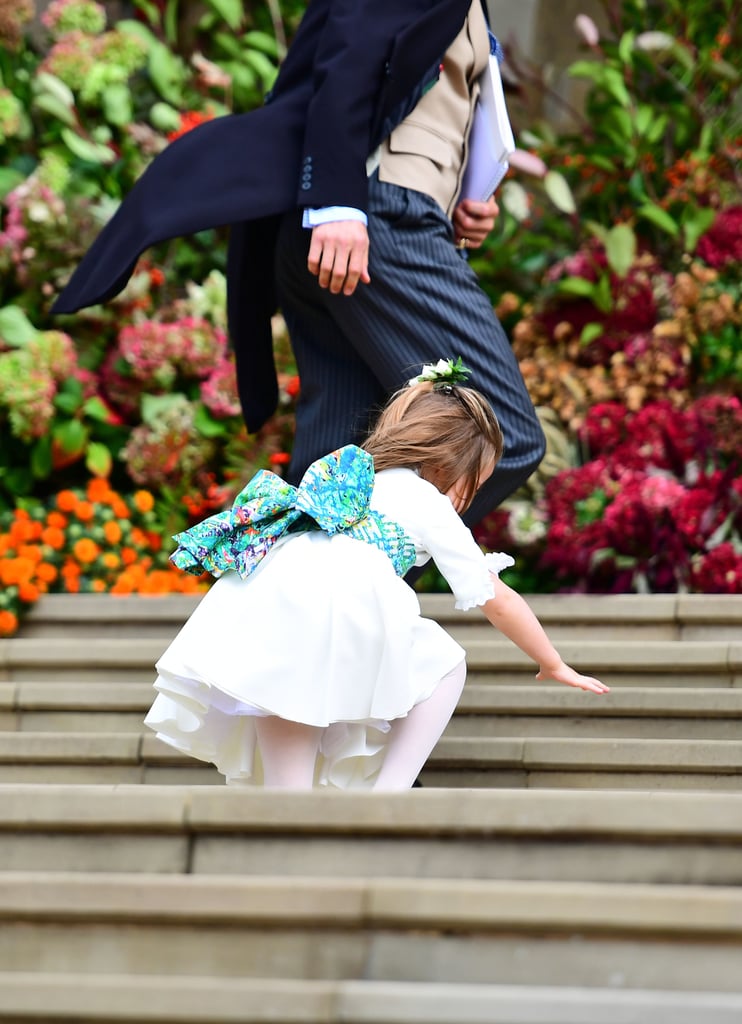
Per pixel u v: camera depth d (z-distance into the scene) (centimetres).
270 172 501
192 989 266
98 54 880
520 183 954
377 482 458
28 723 578
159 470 802
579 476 765
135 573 755
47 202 800
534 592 789
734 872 299
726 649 556
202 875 323
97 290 504
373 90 489
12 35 895
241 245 559
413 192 500
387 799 314
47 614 693
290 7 1010
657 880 303
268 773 417
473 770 505
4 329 783
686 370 819
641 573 746
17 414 768
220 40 964
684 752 491
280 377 821
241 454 819
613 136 914
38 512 748
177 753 520
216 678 402
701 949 274
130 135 883
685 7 973
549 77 1041
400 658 411
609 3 974
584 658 571
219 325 850
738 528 741
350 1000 259
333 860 317
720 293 810
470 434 468
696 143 934
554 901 279
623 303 841
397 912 284
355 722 423
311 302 534
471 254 905
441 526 441
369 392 534
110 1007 268
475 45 532
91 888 298
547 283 890
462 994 257
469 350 500
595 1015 251
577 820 305
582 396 823
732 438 760
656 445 775
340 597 414
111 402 838
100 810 329
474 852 311
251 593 420
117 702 571
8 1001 271
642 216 902
